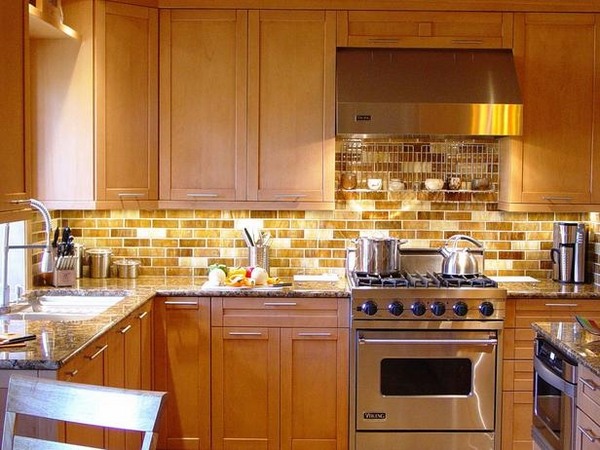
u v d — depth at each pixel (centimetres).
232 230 437
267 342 381
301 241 436
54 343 253
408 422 377
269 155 405
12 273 373
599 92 404
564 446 252
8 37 252
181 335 382
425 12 402
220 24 402
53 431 232
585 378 237
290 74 403
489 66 399
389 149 433
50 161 383
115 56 388
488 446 379
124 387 319
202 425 384
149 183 402
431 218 436
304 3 400
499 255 438
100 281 412
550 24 403
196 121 404
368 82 391
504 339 378
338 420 380
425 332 373
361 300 369
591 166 406
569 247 412
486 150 433
